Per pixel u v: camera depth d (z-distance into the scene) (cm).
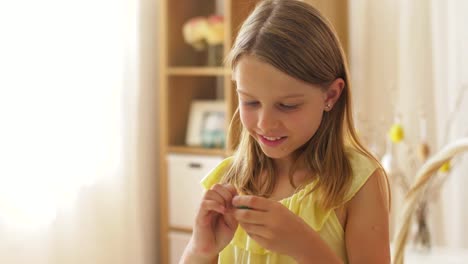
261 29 84
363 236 91
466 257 198
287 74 82
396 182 243
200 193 285
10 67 217
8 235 218
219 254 101
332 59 87
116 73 263
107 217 261
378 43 278
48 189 232
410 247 208
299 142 86
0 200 215
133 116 276
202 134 295
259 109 85
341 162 94
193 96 307
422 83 270
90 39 249
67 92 239
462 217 265
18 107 220
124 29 268
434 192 215
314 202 94
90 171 252
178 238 290
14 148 219
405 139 272
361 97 282
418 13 268
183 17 299
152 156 300
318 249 82
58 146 236
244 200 84
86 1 246
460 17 260
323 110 90
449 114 265
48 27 229
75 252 245
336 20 267
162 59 289
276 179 100
